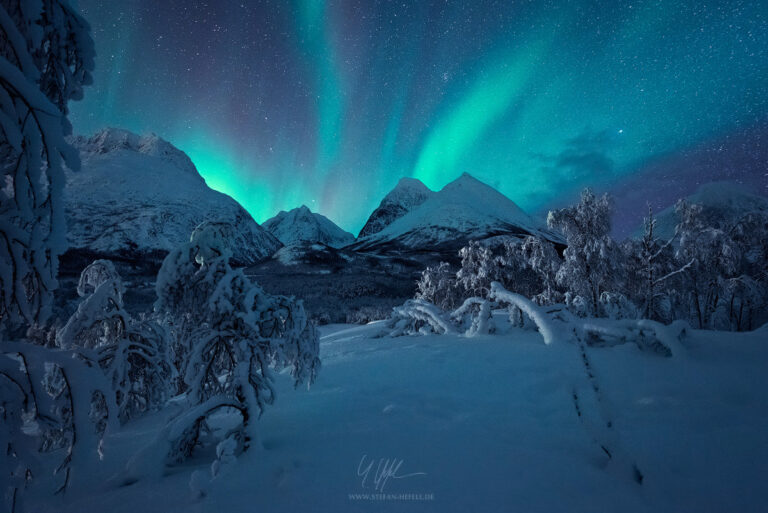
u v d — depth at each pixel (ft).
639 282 64.08
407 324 39.65
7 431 6.90
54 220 7.55
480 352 24.47
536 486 8.43
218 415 18.70
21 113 7.08
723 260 61.57
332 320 122.93
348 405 16.26
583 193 62.95
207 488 9.29
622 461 8.98
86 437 8.50
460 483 8.72
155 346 20.57
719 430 10.69
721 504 7.45
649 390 14.70
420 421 13.46
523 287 83.20
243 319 14.07
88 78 9.65
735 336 20.93
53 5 8.76
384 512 7.70
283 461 10.76
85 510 9.48
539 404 14.67
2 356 7.53
